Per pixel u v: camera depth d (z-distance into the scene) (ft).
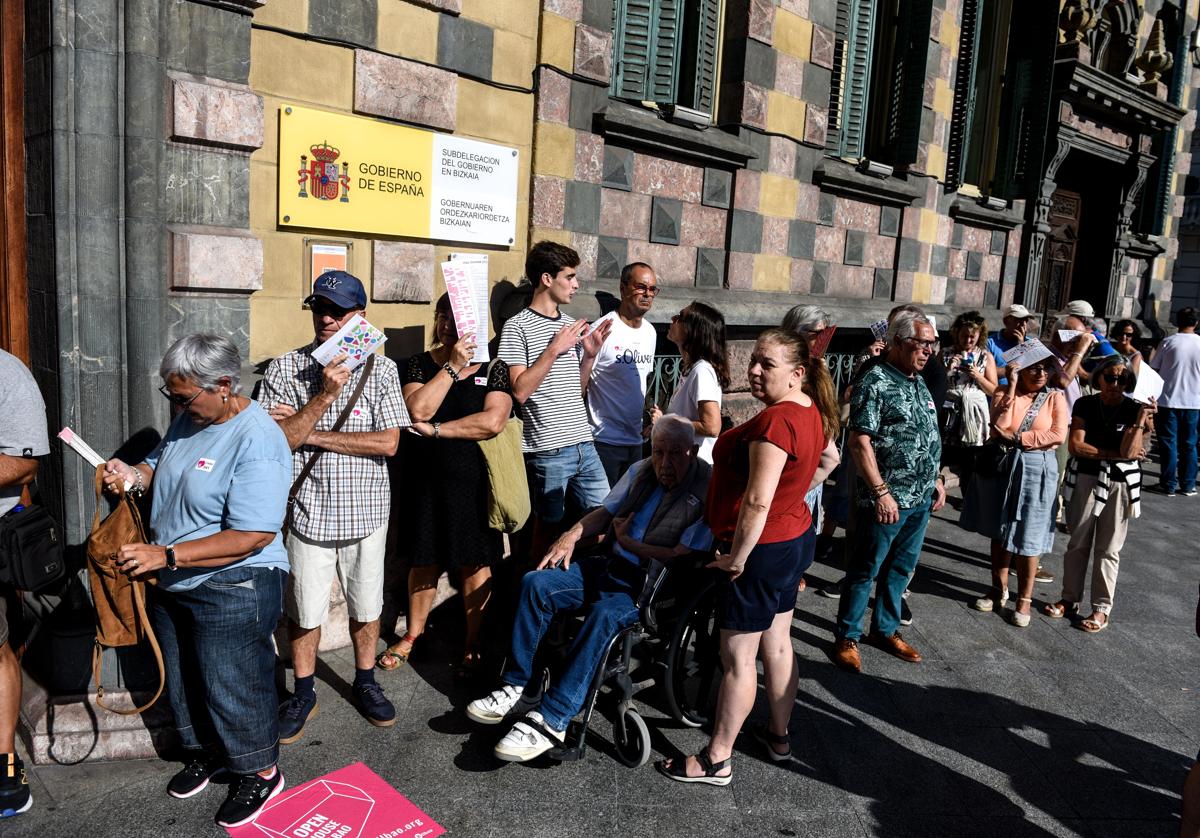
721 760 10.92
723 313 20.07
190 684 9.91
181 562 8.65
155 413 11.18
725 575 10.62
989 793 11.28
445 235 14.73
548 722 10.73
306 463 11.19
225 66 11.46
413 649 13.92
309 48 12.50
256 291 12.34
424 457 12.82
